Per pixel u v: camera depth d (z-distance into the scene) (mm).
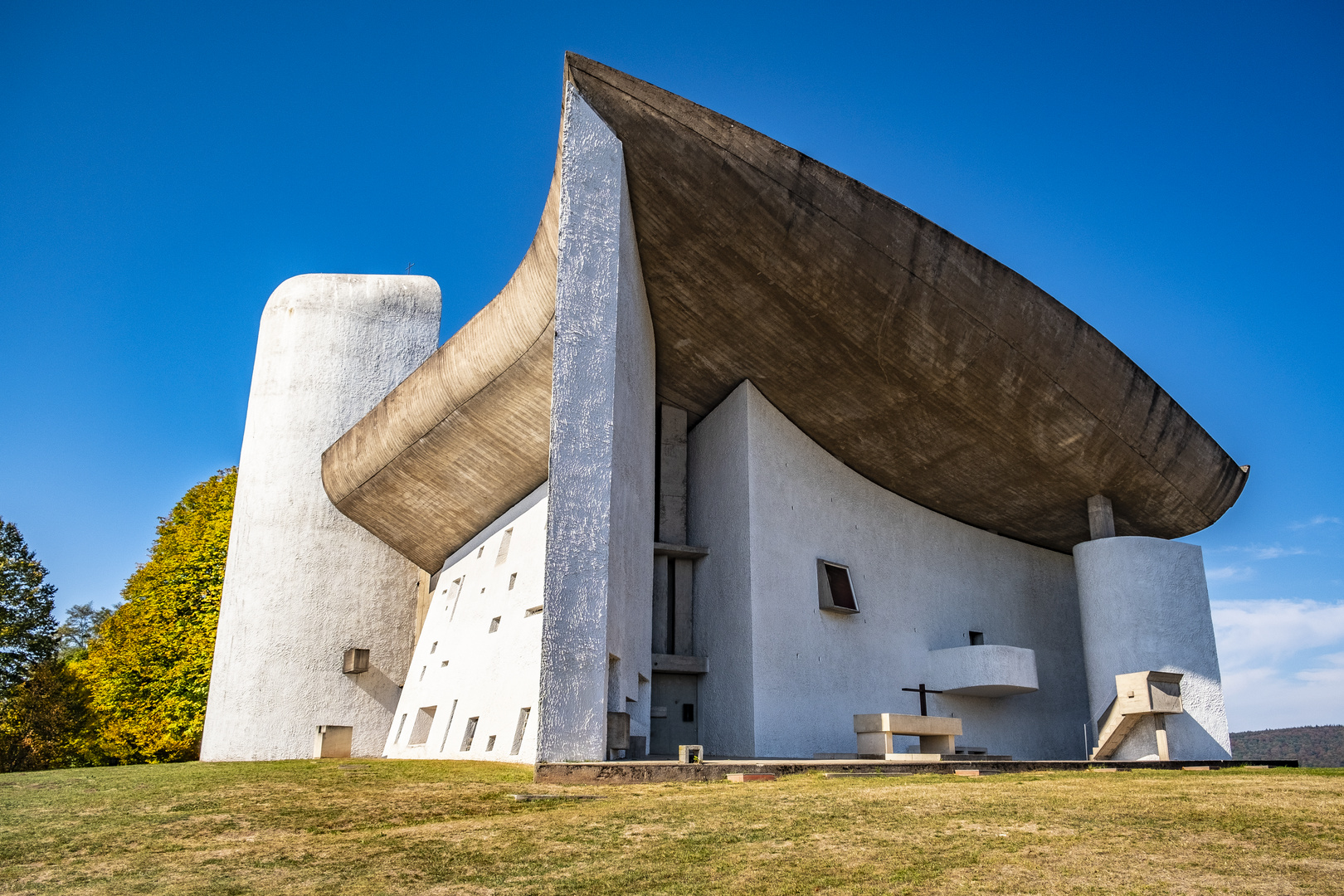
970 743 18656
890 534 19141
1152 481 18141
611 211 12398
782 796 7949
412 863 5793
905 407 16859
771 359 16250
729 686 16141
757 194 13430
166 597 25703
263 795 8828
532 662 14594
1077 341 15773
